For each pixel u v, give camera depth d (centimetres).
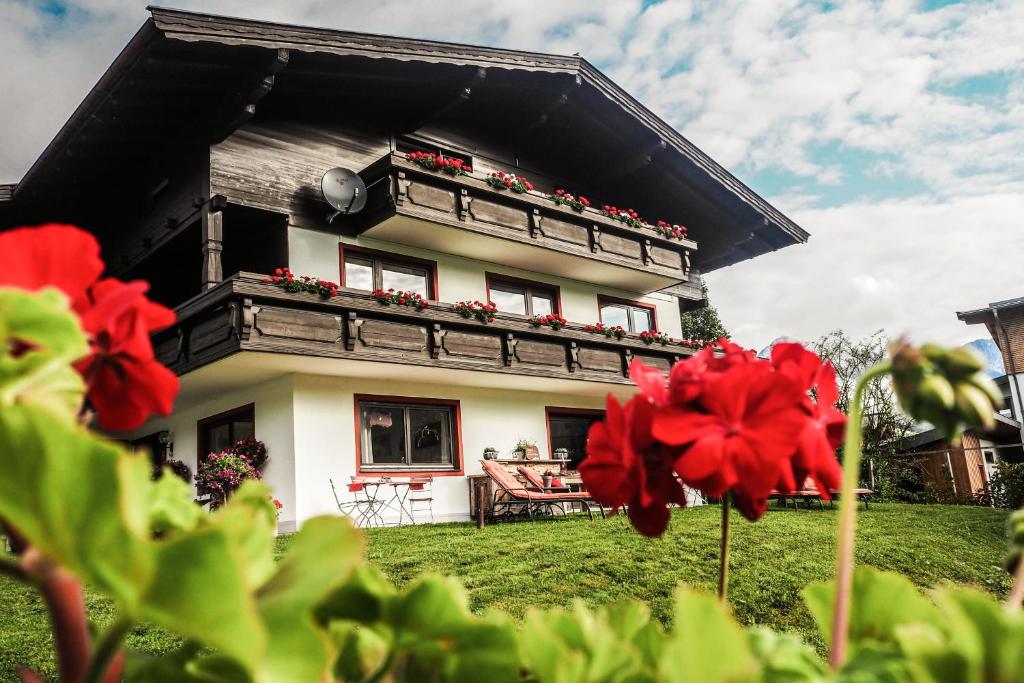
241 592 32
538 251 1380
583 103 1497
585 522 1036
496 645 52
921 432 1825
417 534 923
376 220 1201
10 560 43
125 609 34
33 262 44
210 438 1293
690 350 1563
